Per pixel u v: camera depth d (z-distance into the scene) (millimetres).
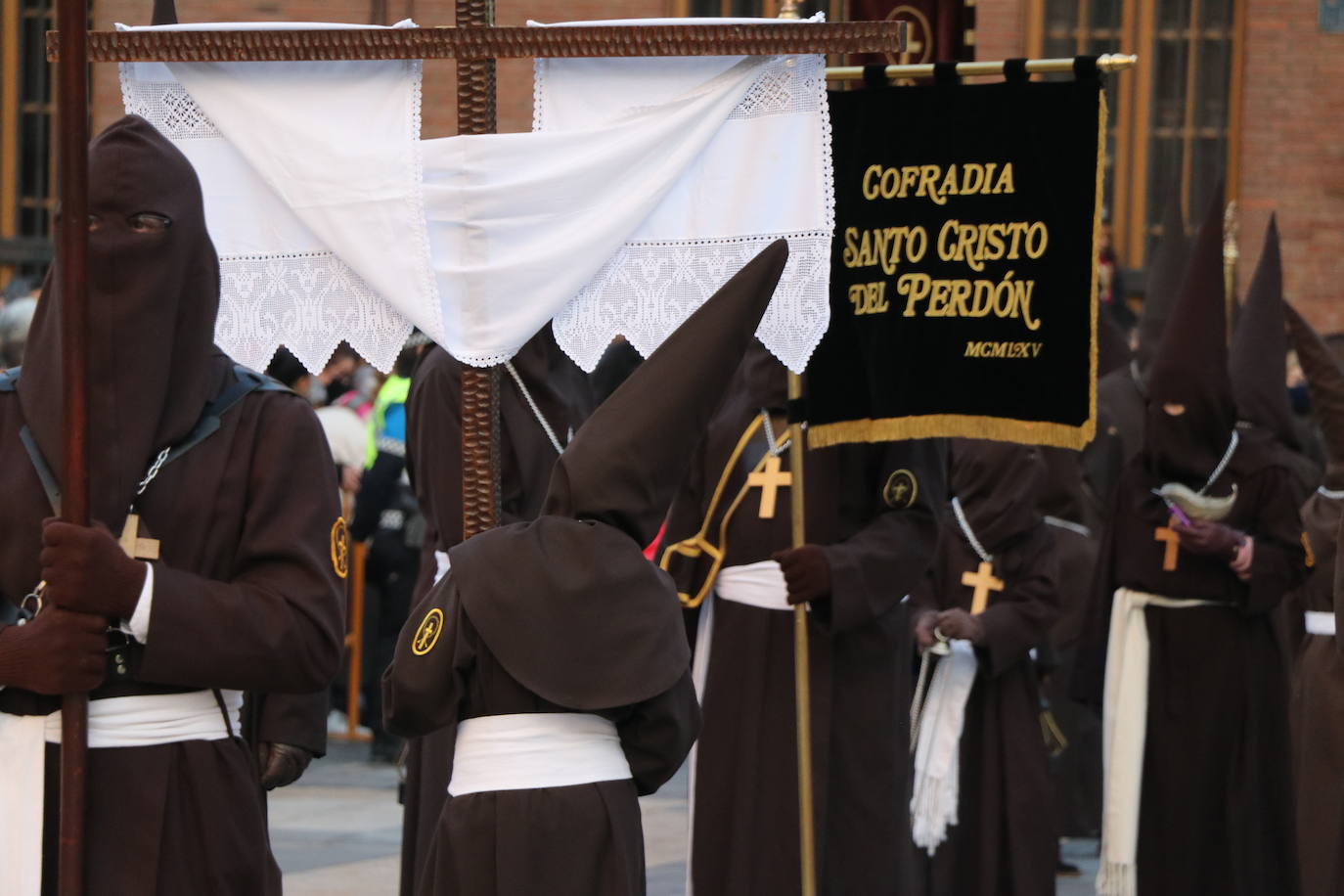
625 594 5434
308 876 10477
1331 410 9672
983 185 7305
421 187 6145
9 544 5445
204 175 6289
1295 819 9859
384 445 14281
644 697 5383
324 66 6246
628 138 6219
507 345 6184
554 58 6168
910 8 8281
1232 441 10031
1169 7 20344
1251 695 9969
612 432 5520
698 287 6301
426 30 6105
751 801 7965
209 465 5512
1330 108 20266
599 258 6223
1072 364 7191
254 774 5684
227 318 6289
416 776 7809
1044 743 9766
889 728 8062
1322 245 20344
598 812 5480
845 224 7516
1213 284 9953
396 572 14258
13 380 5648
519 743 5480
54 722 5355
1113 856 10000
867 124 7449
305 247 6270
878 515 8016
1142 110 20391
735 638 8078
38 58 20578
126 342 5340
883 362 7496
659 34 6094
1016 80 7230
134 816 5336
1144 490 10164
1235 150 20391
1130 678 10055
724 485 8141
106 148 5383
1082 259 7176
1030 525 9648
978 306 7336
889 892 8016
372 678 14297
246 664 5371
